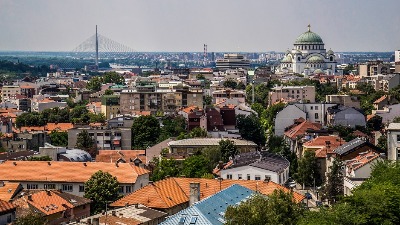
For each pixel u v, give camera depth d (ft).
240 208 543.80
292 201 583.99
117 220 640.99
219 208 596.29
